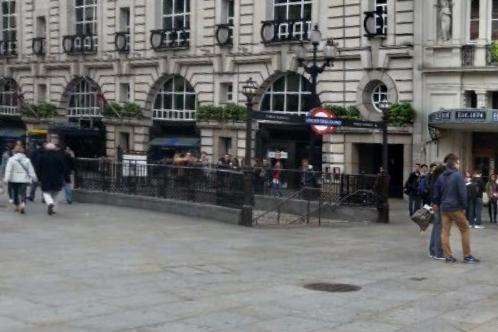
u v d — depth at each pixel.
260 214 22.97
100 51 44.56
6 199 26.06
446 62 30.66
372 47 32.41
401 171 33.47
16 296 10.24
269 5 36.66
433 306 10.28
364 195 22.92
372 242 17.50
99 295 10.48
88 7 45.88
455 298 10.84
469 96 30.61
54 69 47.56
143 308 9.74
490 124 27.64
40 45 48.22
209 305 10.00
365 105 33.00
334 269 13.29
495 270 13.43
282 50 35.59
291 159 35.81
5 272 12.07
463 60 30.25
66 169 25.53
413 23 31.39
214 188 22.12
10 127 51.16
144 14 42.12
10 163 21.45
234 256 14.67
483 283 12.10
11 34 51.19
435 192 14.54
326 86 34.16
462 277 12.63
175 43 40.41
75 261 13.38
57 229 18.16
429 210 15.21
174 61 40.38
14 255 13.87
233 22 37.94
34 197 25.80
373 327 9.06
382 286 11.68
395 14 31.89
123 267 12.89
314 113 22.19
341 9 33.56
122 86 43.62
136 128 42.38
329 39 29.08
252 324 9.03
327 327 9.00
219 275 12.38
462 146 30.75
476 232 20.41
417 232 19.95
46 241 15.95
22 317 9.10
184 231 18.75
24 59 49.69
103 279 11.71
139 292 10.77
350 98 33.38
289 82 36.06
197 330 8.70
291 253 15.32
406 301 10.56
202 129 39.00
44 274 11.99
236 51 37.66
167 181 24.17
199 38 39.53
